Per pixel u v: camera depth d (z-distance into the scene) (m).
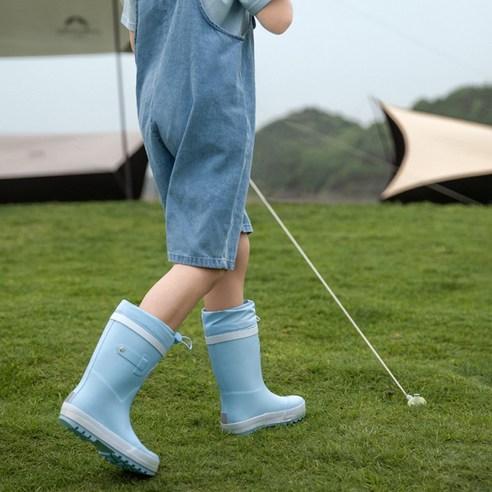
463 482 1.57
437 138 7.85
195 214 1.60
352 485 1.57
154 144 1.68
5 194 7.28
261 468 1.65
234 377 1.85
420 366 2.45
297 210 6.82
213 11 1.61
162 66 1.65
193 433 1.87
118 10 7.70
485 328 3.06
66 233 5.64
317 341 2.89
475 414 2.01
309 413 2.01
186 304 1.62
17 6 7.74
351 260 4.64
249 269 4.32
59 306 3.30
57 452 1.76
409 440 1.78
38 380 2.34
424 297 3.74
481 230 5.82
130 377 1.58
